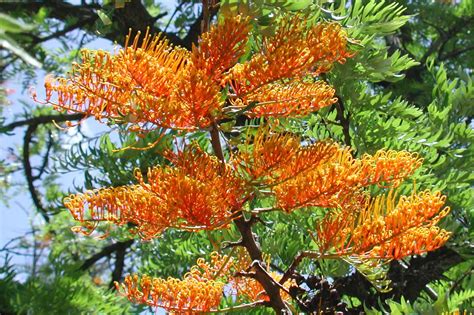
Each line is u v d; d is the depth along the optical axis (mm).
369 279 1092
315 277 1102
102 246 2887
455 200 1665
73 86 1029
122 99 1023
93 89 1019
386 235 1049
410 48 2795
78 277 1999
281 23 1027
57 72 2660
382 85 2570
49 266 2180
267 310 1472
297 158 1030
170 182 1010
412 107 1634
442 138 1752
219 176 1033
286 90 1070
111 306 1905
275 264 1595
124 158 2012
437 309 1273
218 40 1018
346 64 1511
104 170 2061
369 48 1497
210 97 1010
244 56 1104
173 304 1091
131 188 1070
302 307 1093
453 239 1631
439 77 1884
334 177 1032
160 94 1026
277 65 1018
